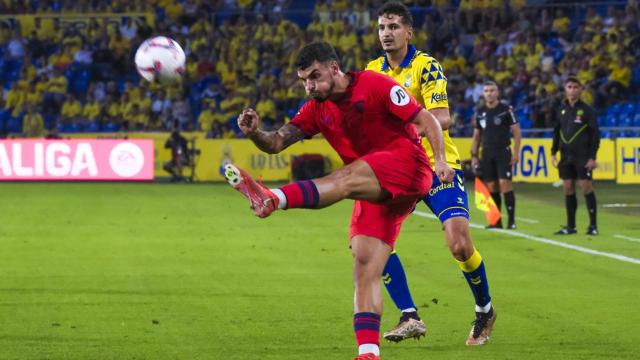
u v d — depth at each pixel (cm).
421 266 3325
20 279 3042
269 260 3494
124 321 2356
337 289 2847
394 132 1739
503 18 9856
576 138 4291
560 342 2125
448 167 1711
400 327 2019
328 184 1620
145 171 8362
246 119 1731
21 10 10519
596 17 9525
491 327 2120
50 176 8331
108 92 9512
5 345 2080
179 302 2625
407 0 10275
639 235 4281
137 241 4097
